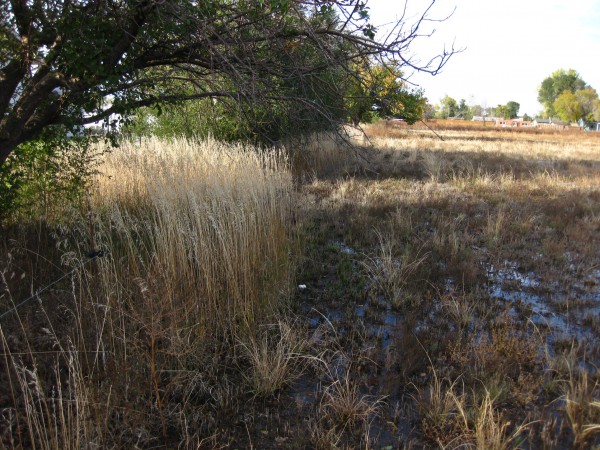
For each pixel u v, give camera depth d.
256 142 9.48
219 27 4.29
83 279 4.50
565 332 4.50
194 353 3.94
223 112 7.09
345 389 3.68
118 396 3.16
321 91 4.71
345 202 9.41
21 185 5.55
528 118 106.19
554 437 3.16
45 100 4.47
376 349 4.16
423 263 6.05
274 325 4.46
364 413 3.34
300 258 6.18
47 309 4.16
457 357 4.01
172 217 4.51
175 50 4.59
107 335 3.61
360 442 3.16
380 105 4.61
